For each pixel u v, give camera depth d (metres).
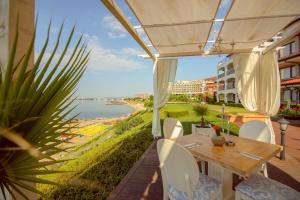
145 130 6.09
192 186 1.34
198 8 2.30
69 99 0.72
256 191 1.47
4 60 0.87
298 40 11.61
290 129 6.25
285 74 13.73
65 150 0.75
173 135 3.05
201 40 3.49
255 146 1.95
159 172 2.68
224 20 2.62
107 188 2.23
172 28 2.91
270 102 3.85
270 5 2.23
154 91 4.91
